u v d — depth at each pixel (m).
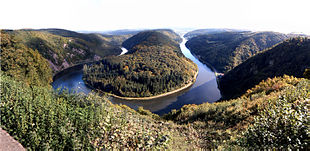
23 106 9.76
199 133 12.63
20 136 7.86
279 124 6.66
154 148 8.41
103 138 8.84
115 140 8.69
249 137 7.03
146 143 8.70
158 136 9.71
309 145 5.45
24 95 12.12
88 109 11.37
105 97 15.92
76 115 10.33
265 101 13.39
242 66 101.44
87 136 8.74
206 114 18.14
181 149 9.06
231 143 8.55
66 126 8.97
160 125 15.08
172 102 87.31
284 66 70.06
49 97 13.53
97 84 106.00
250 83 73.56
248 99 18.84
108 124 9.79
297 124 6.05
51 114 9.48
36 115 9.38
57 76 134.62
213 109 18.36
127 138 9.06
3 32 41.44
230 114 15.00
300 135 5.90
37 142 7.79
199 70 151.50
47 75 47.16
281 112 7.00
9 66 32.81
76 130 9.18
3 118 8.45
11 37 41.97
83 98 14.77
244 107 15.09
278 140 6.24
